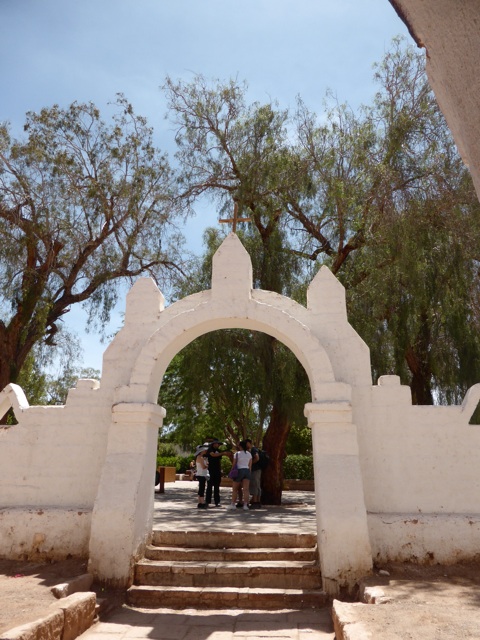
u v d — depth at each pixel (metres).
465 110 1.48
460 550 6.48
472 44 1.45
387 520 6.64
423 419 7.17
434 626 4.26
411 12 1.65
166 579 6.57
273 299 7.88
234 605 6.17
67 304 16.22
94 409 7.55
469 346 11.67
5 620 4.46
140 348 7.77
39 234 14.38
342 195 12.73
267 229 14.53
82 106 15.96
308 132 14.33
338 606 5.00
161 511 10.48
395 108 13.52
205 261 14.51
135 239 16.20
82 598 5.32
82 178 15.79
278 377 13.16
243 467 11.26
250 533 7.48
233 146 14.86
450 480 6.95
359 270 13.19
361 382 7.37
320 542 6.45
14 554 6.91
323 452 6.87
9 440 7.57
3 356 14.19
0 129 14.63
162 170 16.67
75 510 7.04
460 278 11.41
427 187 12.05
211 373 13.52
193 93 15.15
